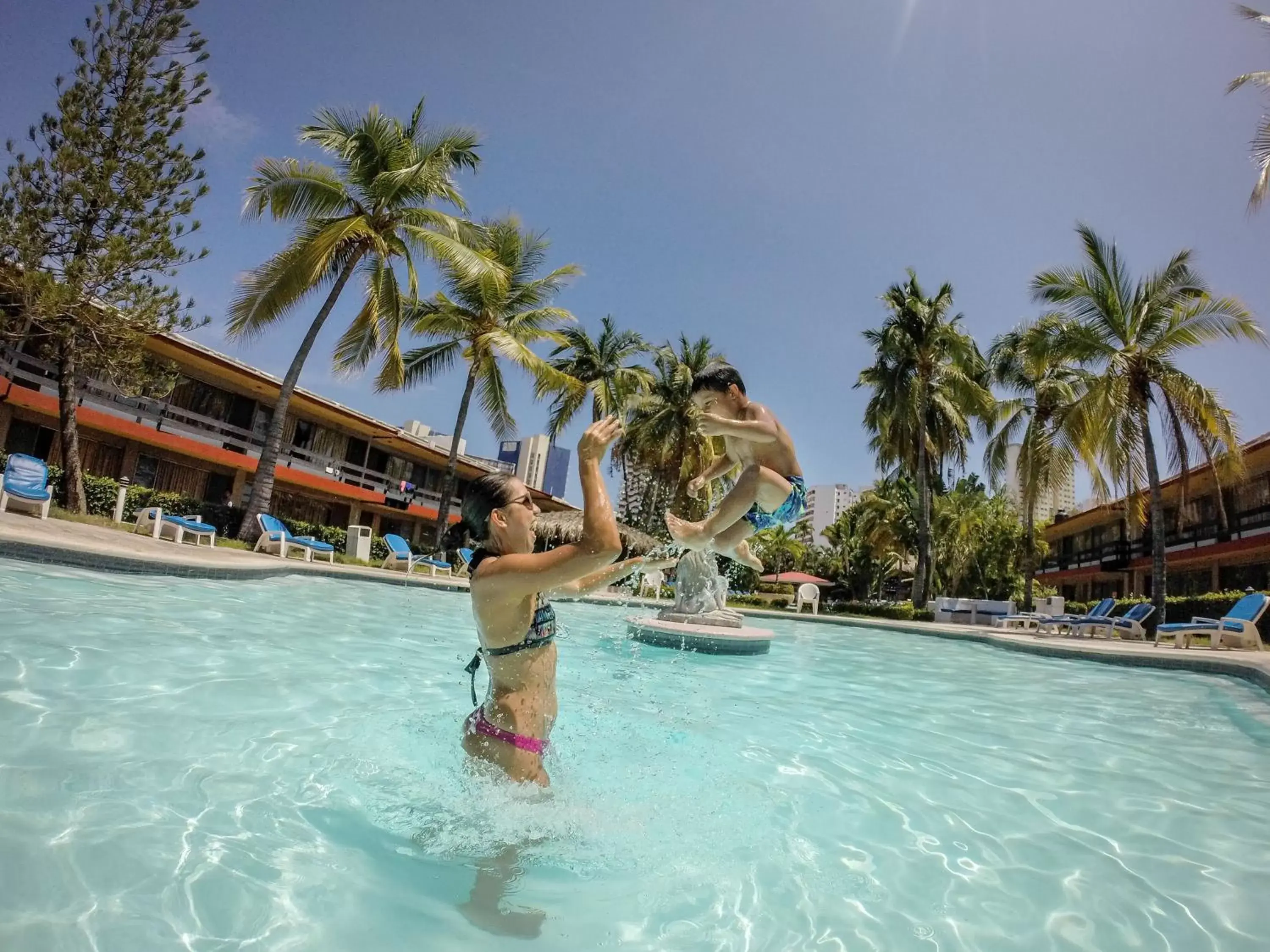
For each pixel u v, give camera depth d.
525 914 1.93
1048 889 2.30
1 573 6.46
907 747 4.20
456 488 35.44
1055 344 19.33
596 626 9.90
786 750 3.87
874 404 27.94
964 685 7.35
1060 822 2.97
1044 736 4.79
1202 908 2.20
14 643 4.06
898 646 12.54
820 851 2.50
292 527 19.88
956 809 3.07
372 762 2.88
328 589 10.89
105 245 13.70
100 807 2.18
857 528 45.72
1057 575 41.41
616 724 4.09
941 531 38.28
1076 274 18.55
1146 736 4.95
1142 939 1.99
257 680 4.07
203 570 8.72
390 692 4.22
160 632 5.02
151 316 14.33
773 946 1.85
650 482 30.89
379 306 18.08
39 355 18.59
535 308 24.17
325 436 27.73
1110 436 17.16
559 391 25.42
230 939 1.62
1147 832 2.90
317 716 3.49
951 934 1.97
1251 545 22.17
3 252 13.51
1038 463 22.08
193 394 22.73
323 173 17.19
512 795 2.41
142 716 3.09
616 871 2.23
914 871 2.38
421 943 1.73
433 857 2.18
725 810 2.81
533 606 2.57
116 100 14.13
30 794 2.20
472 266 17.61
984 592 37.41
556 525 25.47
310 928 1.72
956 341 25.31
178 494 20.89
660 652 7.97
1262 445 21.36
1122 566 32.16
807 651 10.11
